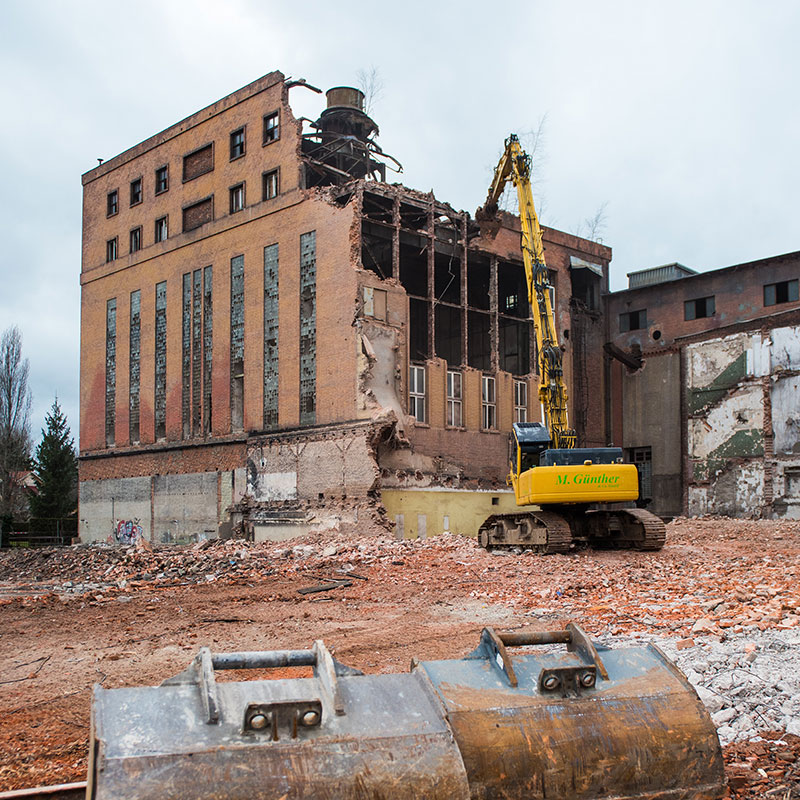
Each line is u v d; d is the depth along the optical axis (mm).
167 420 43156
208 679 4270
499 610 14422
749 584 16234
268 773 3889
